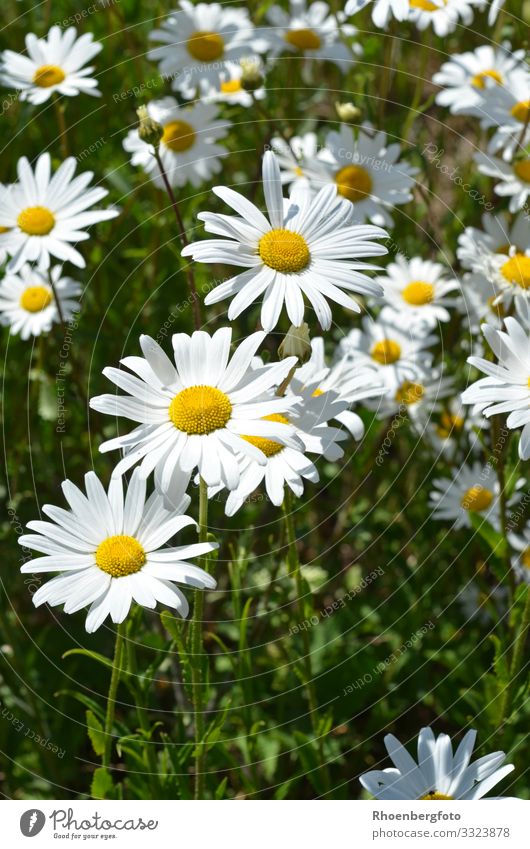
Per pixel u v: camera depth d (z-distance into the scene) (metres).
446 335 0.68
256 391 0.47
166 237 0.68
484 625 0.64
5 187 0.61
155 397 0.46
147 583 0.47
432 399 0.64
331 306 0.69
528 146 0.64
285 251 0.48
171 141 0.65
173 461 0.46
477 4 0.67
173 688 0.62
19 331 0.67
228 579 0.64
